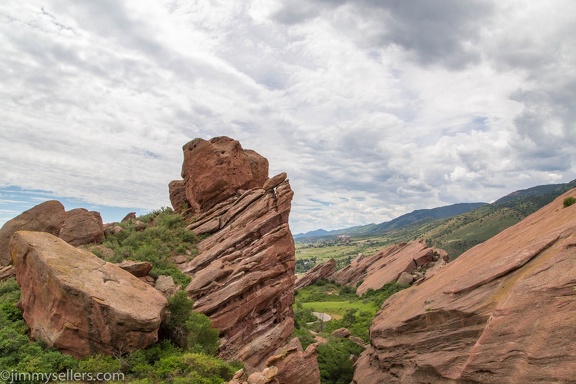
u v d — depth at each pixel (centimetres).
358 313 7756
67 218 4306
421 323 2973
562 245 2108
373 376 3606
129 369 2367
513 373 1866
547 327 1820
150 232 4688
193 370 2394
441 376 2522
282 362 3133
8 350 2272
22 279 2856
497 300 2369
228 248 4238
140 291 2841
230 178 5206
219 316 3631
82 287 2495
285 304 4394
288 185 4716
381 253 12638
